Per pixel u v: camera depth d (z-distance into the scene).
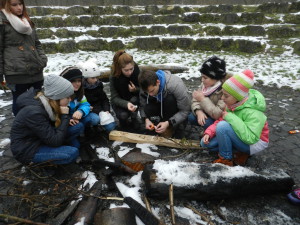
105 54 6.60
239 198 1.97
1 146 2.77
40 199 1.98
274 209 1.88
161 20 7.89
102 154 2.55
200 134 2.91
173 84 2.56
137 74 2.86
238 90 2.00
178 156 2.45
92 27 7.75
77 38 7.20
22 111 2.03
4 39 2.60
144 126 3.17
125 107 2.86
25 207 1.95
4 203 1.99
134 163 2.25
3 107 3.80
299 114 3.38
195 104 2.62
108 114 2.84
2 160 2.54
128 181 2.16
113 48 6.96
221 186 1.85
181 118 2.66
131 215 1.79
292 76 4.67
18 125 2.06
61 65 5.68
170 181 1.85
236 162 2.31
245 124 2.05
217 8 8.12
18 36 2.63
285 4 7.67
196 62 5.69
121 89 2.92
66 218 1.78
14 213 1.90
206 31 7.27
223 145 2.14
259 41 6.25
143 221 1.71
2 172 2.20
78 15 8.16
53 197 2.02
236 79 2.00
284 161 2.43
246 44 6.36
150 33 7.41
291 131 2.93
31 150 2.14
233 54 6.24
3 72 2.68
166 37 7.11
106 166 2.30
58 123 2.18
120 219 1.73
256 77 4.70
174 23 7.88
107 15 8.11
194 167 1.95
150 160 2.38
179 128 3.09
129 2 8.94
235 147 2.21
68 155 2.18
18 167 2.37
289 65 5.21
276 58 5.70
